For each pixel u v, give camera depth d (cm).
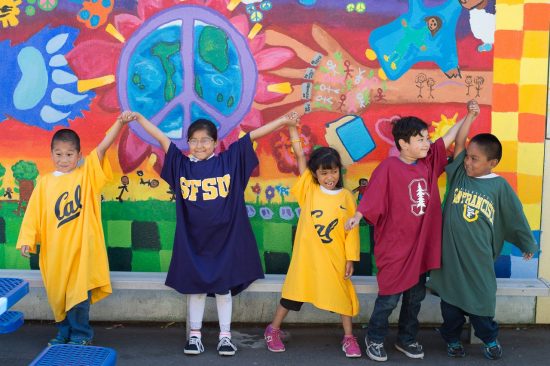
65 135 372
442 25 401
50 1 405
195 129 371
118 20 405
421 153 360
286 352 381
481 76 402
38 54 407
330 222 372
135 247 416
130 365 359
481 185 362
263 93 407
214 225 369
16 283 287
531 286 383
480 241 356
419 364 365
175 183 375
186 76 407
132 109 410
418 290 371
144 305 419
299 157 388
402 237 359
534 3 397
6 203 416
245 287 382
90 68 408
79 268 365
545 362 367
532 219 407
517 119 403
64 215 369
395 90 404
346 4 401
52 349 283
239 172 377
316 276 371
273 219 413
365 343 389
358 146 408
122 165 412
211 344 392
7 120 412
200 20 404
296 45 403
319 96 406
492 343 372
